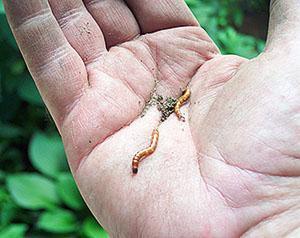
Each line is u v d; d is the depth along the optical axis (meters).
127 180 0.18
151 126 0.20
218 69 0.21
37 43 0.20
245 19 0.57
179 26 0.24
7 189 0.38
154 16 0.24
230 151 0.17
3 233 0.34
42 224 0.35
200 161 0.18
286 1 0.18
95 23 0.22
